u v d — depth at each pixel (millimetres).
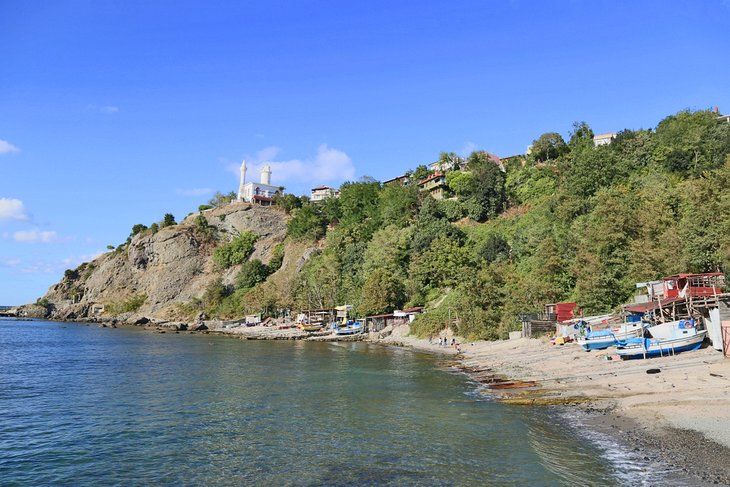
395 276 104062
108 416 29062
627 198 72812
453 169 139000
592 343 44688
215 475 19125
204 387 38906
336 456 20984
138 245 189250
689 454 18203
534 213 100625
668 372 31516
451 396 33688
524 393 31672
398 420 27047
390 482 17797
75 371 49281
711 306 38312
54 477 19281
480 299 72250
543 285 67250
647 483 16141
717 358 33062
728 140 81125
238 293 153625
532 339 58656
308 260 144250
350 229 138750
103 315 175875
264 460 20734
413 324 87625
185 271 177750
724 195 50469
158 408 31172
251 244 178375
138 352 70250
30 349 74812
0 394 36375
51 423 27500
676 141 90062
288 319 127688
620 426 22641
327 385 39406
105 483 18594
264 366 52875
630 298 57156
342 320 108625
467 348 64250
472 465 19266
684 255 50094
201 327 134000
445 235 102562
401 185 149250
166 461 20875
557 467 18312
